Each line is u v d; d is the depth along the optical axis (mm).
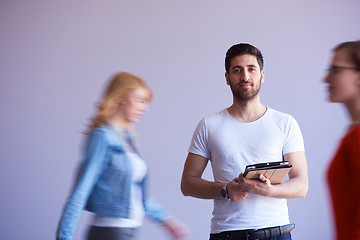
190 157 2195
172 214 3682
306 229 3594
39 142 3855
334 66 1165
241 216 1969
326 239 3590
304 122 3703
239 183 1870
